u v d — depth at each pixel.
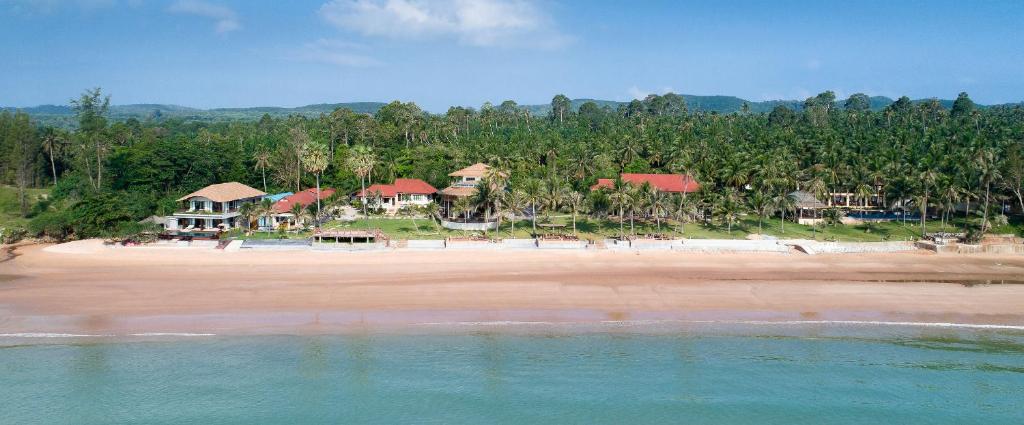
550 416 39.28
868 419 39.22
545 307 56.66
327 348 48.03
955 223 101.25
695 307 57.06
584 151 133.25
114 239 82.12
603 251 78.50
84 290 60.34
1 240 85.00
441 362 45.91
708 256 76.56
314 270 68.12
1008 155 100.88
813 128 187.88
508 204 86.94
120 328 51.16
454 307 56.47
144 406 39.91
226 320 53.03
